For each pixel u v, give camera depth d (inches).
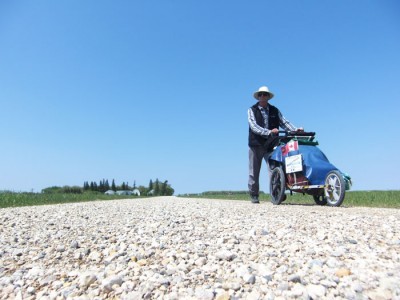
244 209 266.5
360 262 119.7
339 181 281.9
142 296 102.7
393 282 101.6
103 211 293.6
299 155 305.0
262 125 350.6
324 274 111.0
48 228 204.2
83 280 115.0
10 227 209.3
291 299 96.6
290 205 315.0
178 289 106.8
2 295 109.1
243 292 102.7
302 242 147.9
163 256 138.8
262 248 143.1
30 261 141.6
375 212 232.8
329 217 205.8
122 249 150.9
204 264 127.3
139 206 358.6
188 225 197.2
